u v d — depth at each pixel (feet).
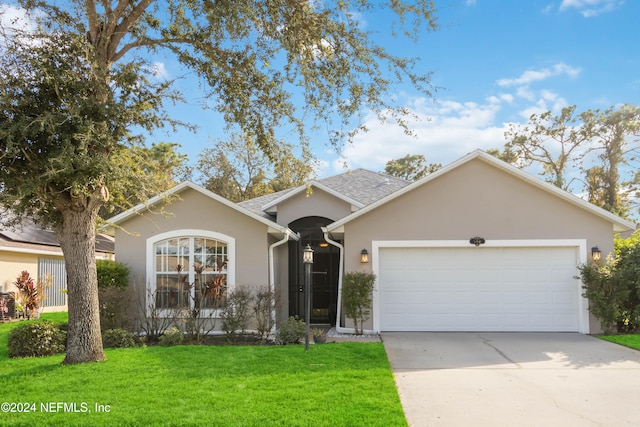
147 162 35.55
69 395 22.77
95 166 26.86
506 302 42.55
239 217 45.60
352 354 31.30
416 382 25.29
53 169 25.26
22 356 33.35
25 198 29.66
